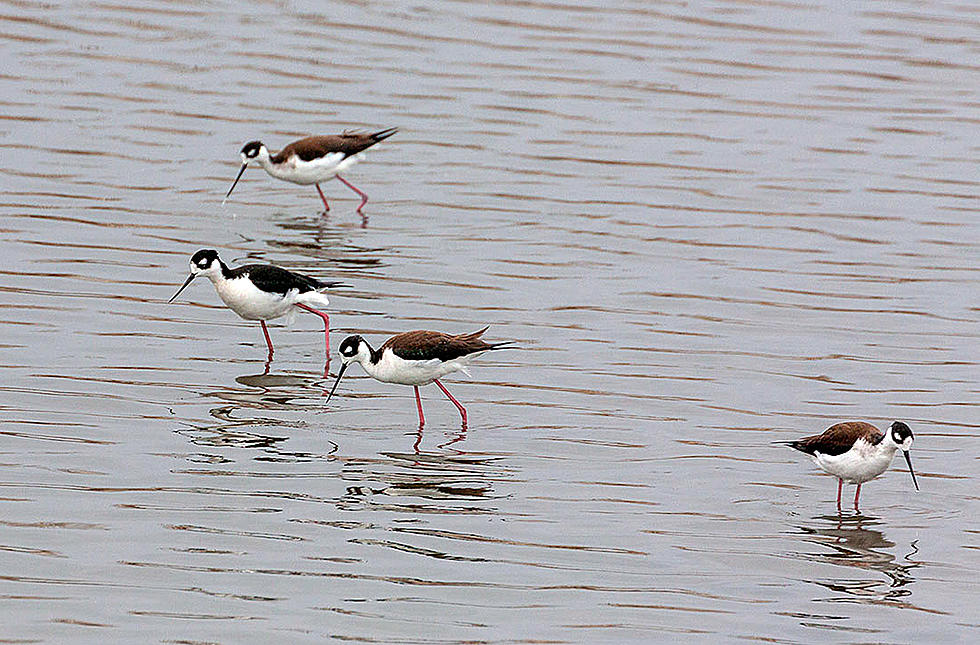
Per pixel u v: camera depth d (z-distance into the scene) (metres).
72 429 14.79
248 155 23.22
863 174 25.22
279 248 21.23
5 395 15.53
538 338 18.08
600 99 28.39
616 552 12.70
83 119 26.27
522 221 22.77
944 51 31.66
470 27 32.06
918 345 18.25
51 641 10.73
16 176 23.42
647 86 29.16
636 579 12.21
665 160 25.61
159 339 17.61
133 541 12.42
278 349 17.59
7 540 12.31
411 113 27.33
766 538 13.11
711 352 17.80
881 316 19.22
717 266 20.97
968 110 28.61
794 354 17.84
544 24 32.41
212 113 26.92
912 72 30.47
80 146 25.02
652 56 30.75
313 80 28.67
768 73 30.08
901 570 12.55
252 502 13.30
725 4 34.06
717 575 12.36
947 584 12.33
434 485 13.91
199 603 11.44
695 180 24.73
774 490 14.20
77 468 13.86
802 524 13.45
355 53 30.28
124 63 29.08
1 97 26.92
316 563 12.20
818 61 30.83
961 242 22.28
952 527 13.47
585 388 16.61
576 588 11.98
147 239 21.30
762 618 11.61
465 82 28.97
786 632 11.40
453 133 26.55
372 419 15.55
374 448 14.76
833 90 29.34
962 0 34.62
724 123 27.50
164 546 12.35
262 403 15.81
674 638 11.23
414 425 15.45
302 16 32.38
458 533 12.90
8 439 14.43
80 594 11.48
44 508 12.97
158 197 23.20
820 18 33.41
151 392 15.93
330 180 24.58
